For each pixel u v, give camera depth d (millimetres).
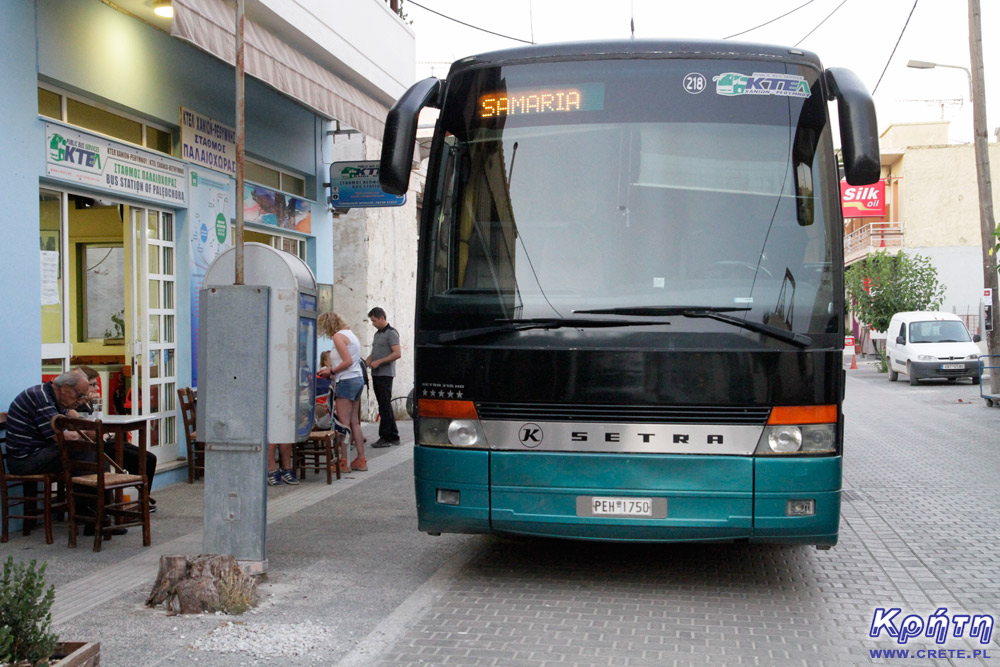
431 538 7445
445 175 5992
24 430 7137
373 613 5449
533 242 5770
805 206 5715
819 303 5570
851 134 5516
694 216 5699
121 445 7277
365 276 16203
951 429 15984
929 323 27953
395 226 17703
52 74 7934
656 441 5508
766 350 5480
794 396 5457
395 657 4715
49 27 7887
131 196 9047
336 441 10320
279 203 12539
